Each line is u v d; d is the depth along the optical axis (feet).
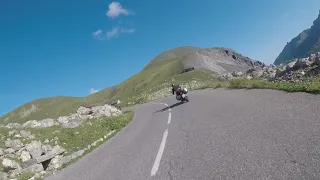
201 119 44.70
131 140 45.29
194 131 36.42
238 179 17.54
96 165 33.63
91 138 64.80
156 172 23.49
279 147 21.27
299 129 24.36
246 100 50.26
